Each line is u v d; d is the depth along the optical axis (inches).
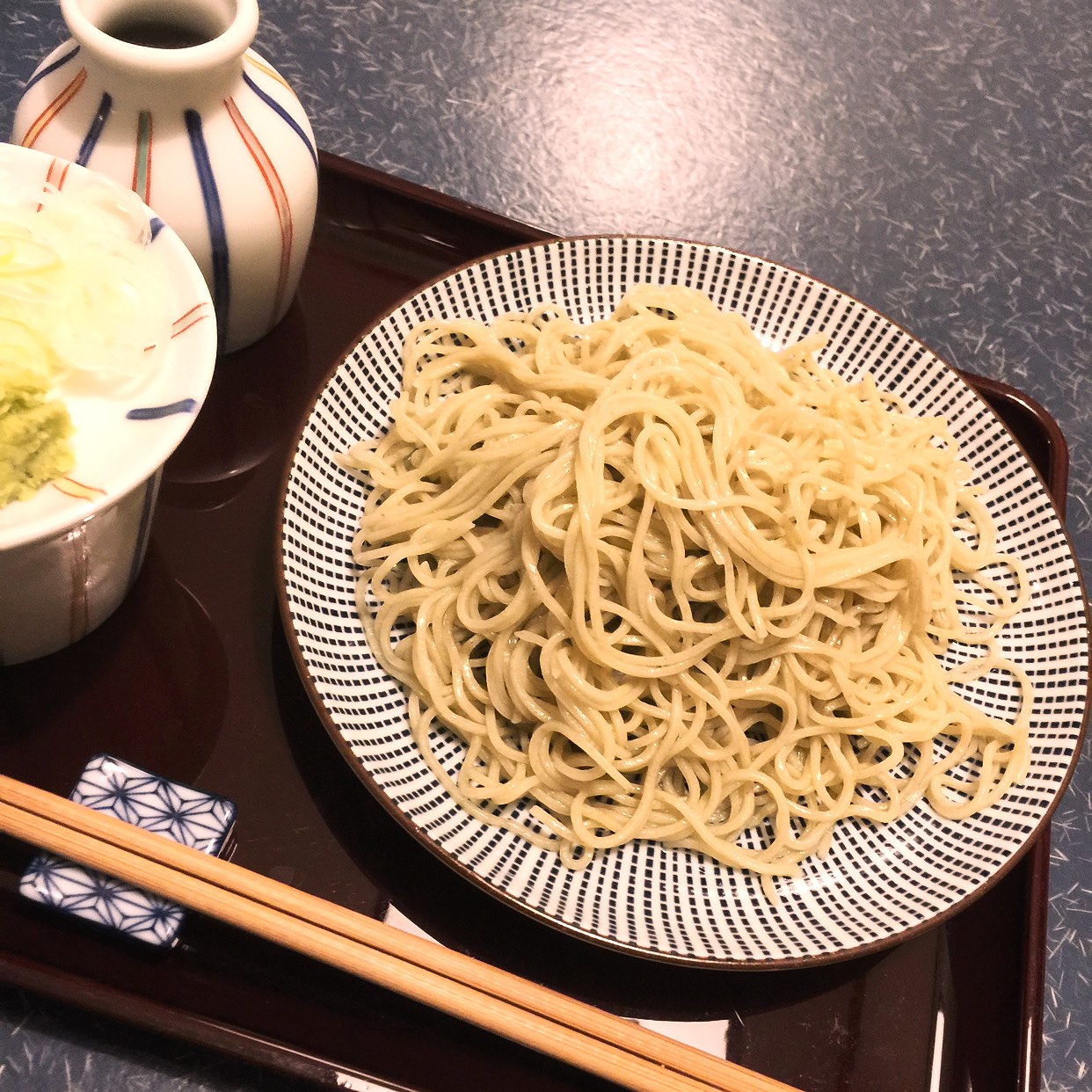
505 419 16.6
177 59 13.4
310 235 16.0
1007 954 14.7
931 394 17.8
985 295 21.2
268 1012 13.1
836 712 16.1
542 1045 12.5
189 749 14.4
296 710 14.9
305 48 21.1
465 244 18.6
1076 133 23.5
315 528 15.5
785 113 22.5
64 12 13.5
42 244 12.7
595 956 14.0
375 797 13.3
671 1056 12.7
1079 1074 15.2
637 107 21.8
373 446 16.4
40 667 14.6
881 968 14.5
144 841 12.8
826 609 15.7
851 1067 13.9
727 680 15.7
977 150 22.8
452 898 14.1
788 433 16.5
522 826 14.6
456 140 20.8
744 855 14.7
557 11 22.6
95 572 13.6
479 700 15.3
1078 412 20.3
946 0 24.6
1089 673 15.7
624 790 15.0
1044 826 14.8
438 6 22.1
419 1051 13.2
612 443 15.8
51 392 12.4
